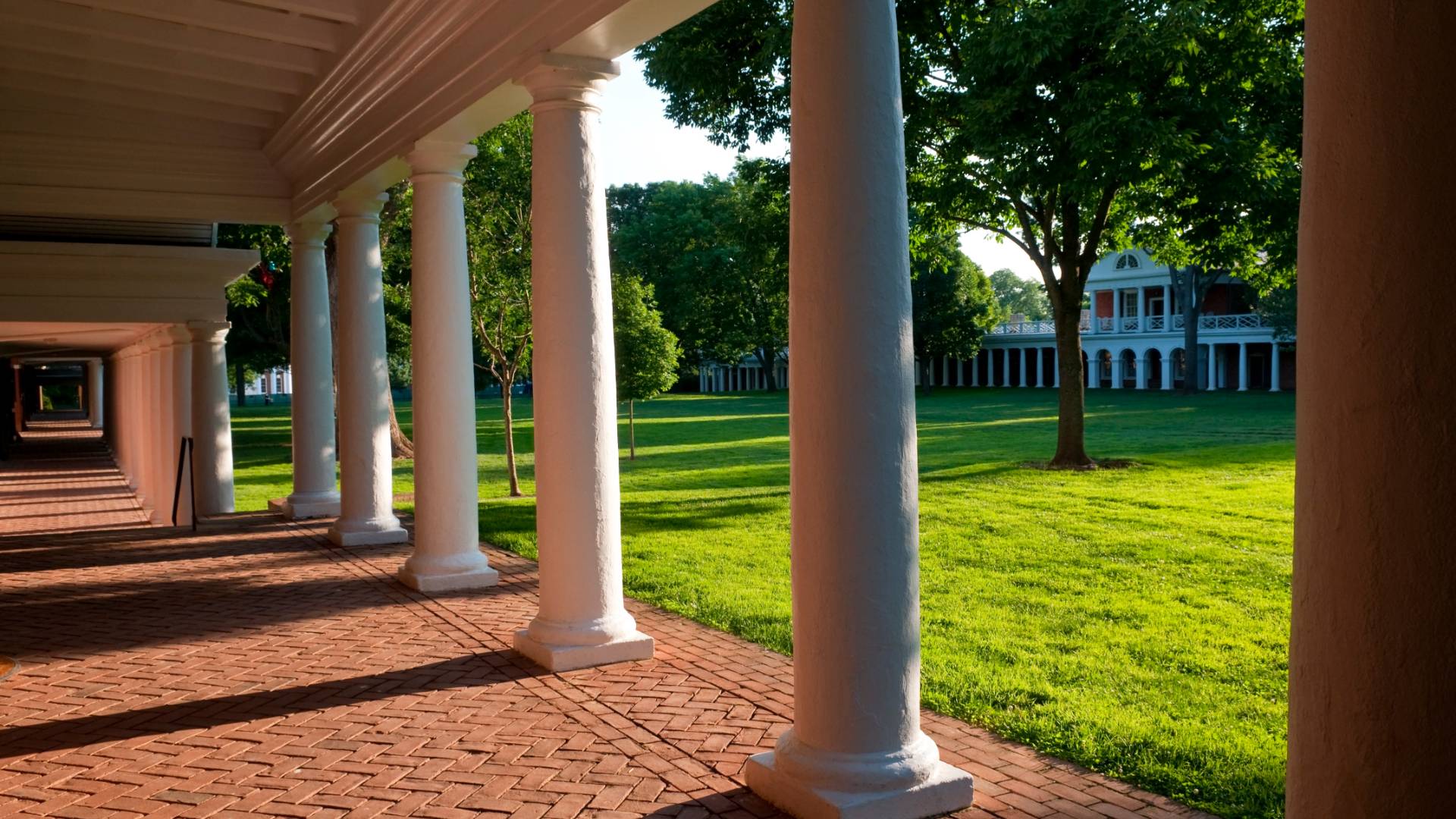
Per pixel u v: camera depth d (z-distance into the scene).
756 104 18.12
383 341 12.19
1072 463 20.33
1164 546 11.57
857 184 4.16
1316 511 2.07
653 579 10.04
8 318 15.57
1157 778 4.67
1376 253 1.94
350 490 12.29
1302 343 2.14
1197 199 17.81
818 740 4.32
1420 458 1.89
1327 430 2.04
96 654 7.49
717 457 27.25
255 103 11.25
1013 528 13.14
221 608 8.95
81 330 19.55
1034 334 77.00
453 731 5.56
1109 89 15.43
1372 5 1.95
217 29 8.67
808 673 4.36
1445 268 1.87
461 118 8.15
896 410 4.25
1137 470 19.45
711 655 7.07
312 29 8.86
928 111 17.95
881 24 4.20
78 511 20.73
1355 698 1.99
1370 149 1.95
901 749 4.31
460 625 8.06
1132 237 22.02
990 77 16.50
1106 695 6.09
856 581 4.24
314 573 10.45
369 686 6.48
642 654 6.98
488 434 39.41
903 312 4.27
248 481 25.16
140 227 15.90
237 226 27.61
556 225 6.83
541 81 6.72
